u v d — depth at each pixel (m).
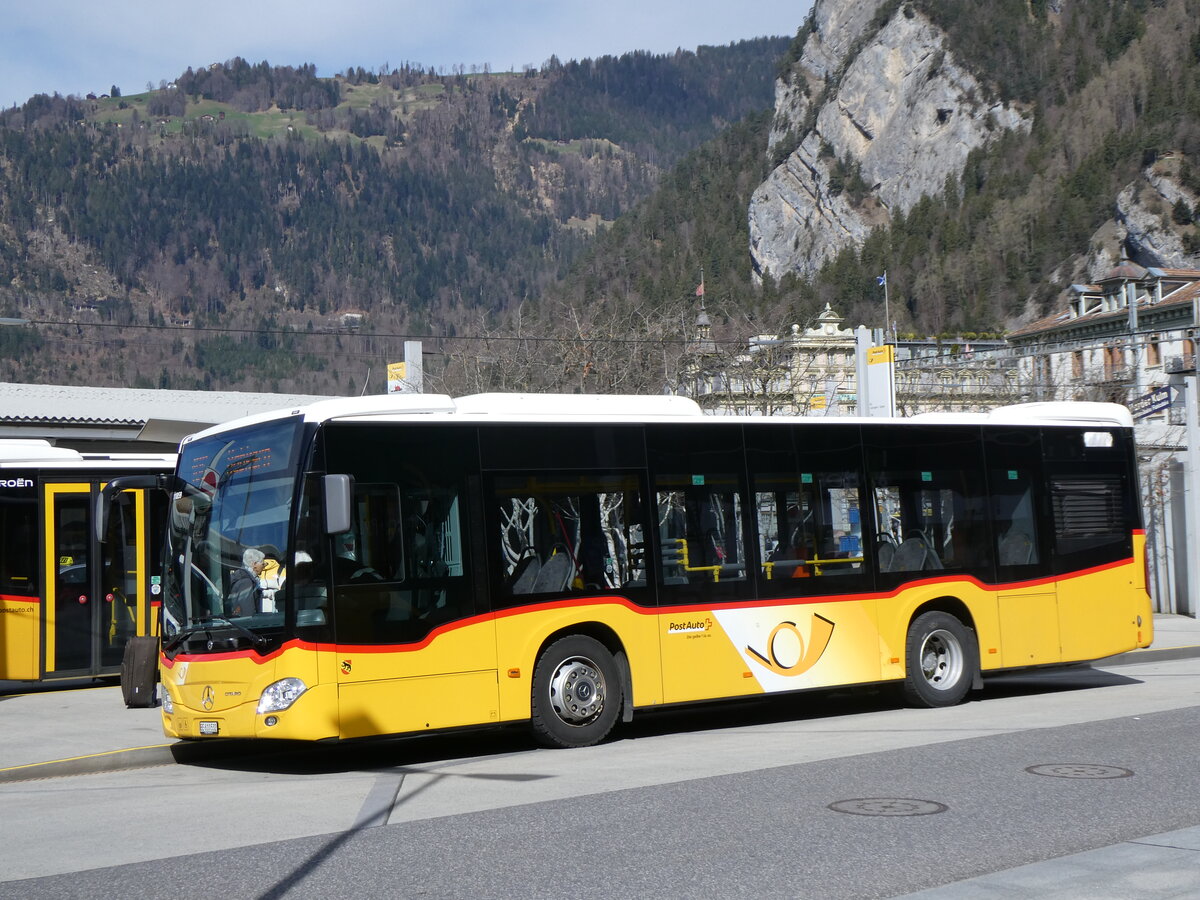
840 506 14.29
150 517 18.47
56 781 11.70
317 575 11.09
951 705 14.84
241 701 11.08
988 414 16.41
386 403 11.75
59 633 17.78
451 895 6.56
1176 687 16.16
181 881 7.03
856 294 182.50
